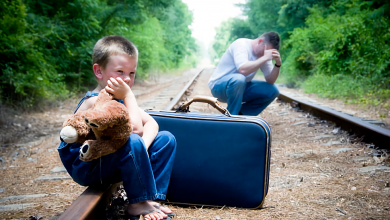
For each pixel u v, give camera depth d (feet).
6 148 14.32
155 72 63.93
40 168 11.29
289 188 8.40
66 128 4.75
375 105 21.47
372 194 7.53
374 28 32.50
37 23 28.25
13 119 19.07
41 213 7.22
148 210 5.90
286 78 46.47
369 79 27.45
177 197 7.29
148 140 6.03
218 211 6.93
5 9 23.93
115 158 5.50
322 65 36.14
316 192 7.90
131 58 6.14
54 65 28.81
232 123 6.96
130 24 47.70
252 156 6.91
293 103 23.38
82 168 5.67
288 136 15.17
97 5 35.27
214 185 7.09
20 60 23.59
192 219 6.43
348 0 44.98
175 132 7.12
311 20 50.88
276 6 78.79
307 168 10.14
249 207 7.04
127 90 5.76
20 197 8.44
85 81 35.35
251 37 92.94
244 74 12.79
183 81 56.39
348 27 33.81
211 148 7.06
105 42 6.10
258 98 13.92
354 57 31.65
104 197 6.04
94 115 4.55
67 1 32.48
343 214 6.57
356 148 11.98
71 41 33.06
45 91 23.72
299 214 6.64
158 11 61.21
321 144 13.12
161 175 6.19
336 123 15.75
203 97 7.58
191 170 7.14
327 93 28.89
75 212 4.88
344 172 9.44
